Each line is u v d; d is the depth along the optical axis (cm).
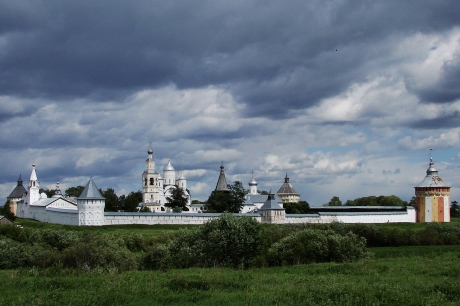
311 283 5062
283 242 8181
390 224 19388
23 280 5412
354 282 5122
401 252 9725
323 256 7981
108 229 15838
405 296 4394
